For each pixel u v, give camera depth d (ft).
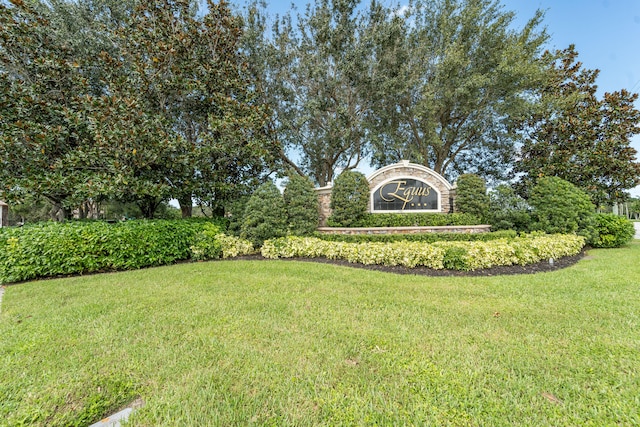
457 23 44.68
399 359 9.62
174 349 10.42
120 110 27.68
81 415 7.22
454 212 38.68
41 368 9.27
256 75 41.73
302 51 43.37
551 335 11.29
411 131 54.44
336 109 43.78
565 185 37.04
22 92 26.84
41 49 29.66
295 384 8.38
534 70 40.22
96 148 27.68
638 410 7.20
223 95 34.35
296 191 35.58
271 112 39.42
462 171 63.77
